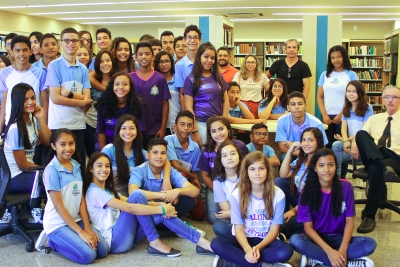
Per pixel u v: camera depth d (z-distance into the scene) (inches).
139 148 125.9
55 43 154.2
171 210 109.5
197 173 148.7
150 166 122.2
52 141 108.3
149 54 145.6
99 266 103.1
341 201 99.8
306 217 101.6
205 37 283.0
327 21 253.6
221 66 195.5
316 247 97.4
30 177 117.8
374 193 128.4
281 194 101.2
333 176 101.1
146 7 431.5
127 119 121.4
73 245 103.5
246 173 100.7
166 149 122.8
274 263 95.5
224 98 151.1
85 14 492.4
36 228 121.5
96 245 105.9
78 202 110.1
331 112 179.8
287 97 179.5
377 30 538.6
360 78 469.4
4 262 105.7
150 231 109.0
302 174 118.1
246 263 95.3
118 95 131.6
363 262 93.7
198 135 146.3
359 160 154.8
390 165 129.8
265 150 143.0
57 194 106.0
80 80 141.1
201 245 110.7
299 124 139.6
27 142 118.5
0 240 121.6
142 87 145.7
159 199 116.8
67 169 109.2
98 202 109.7
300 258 108.5
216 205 132.6
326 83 180.9
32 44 184.4
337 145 149.1
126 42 160.6
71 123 139.0
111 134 137.0
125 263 105.0
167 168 123.3
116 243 109.7
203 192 153.8
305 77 203.5
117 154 122.7
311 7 423.2
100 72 155.3
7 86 144.8
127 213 108.0
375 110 470.6
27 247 112.9
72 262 105.7
